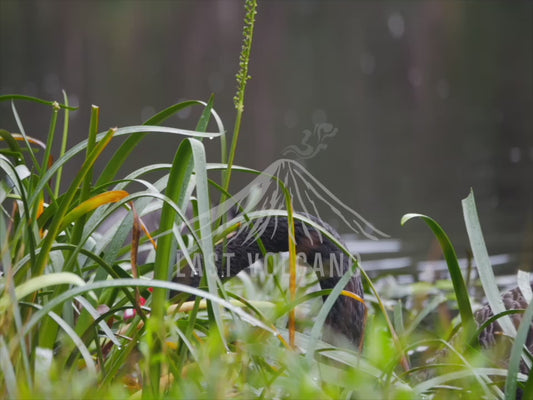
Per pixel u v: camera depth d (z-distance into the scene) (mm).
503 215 14297
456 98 37062
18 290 2920
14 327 3248
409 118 32250
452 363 3969
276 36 59656
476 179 18594
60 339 3711
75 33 55656
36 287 2920
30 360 3301
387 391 3350
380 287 8477
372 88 43062
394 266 10211
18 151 4348
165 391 3506
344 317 4438
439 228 3797
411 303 7578
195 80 45594
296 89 43219
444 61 47625
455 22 57000
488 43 51156
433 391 4285
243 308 4148
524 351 3809
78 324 3576
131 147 4027
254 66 51312
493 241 11828
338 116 33438
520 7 59375
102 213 3826
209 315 3543
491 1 60719
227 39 58375
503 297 5039
